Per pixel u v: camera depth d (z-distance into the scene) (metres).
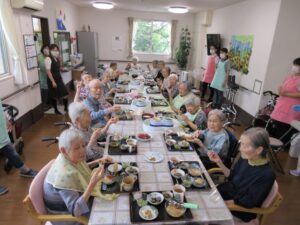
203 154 2.10
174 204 1.25
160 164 1.68
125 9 7.55
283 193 2.61
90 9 7.66
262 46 4.20
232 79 5.04
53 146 3.34
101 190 1.36
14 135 2.97
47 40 4.98
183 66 8.00
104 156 1.74
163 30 8.12
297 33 3.85
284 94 3.26
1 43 3.30
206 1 5.21
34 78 4.15
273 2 3.89
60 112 4.76
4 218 2.06
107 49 8.13
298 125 3.04
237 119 4.98
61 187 1.28
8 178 2.59
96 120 2.54
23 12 3.70
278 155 3.42
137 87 4.35
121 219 1.16
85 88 3.21
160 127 2.26
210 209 1.25
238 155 1.93
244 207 1.45
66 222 1.39
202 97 6.28
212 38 6.33
